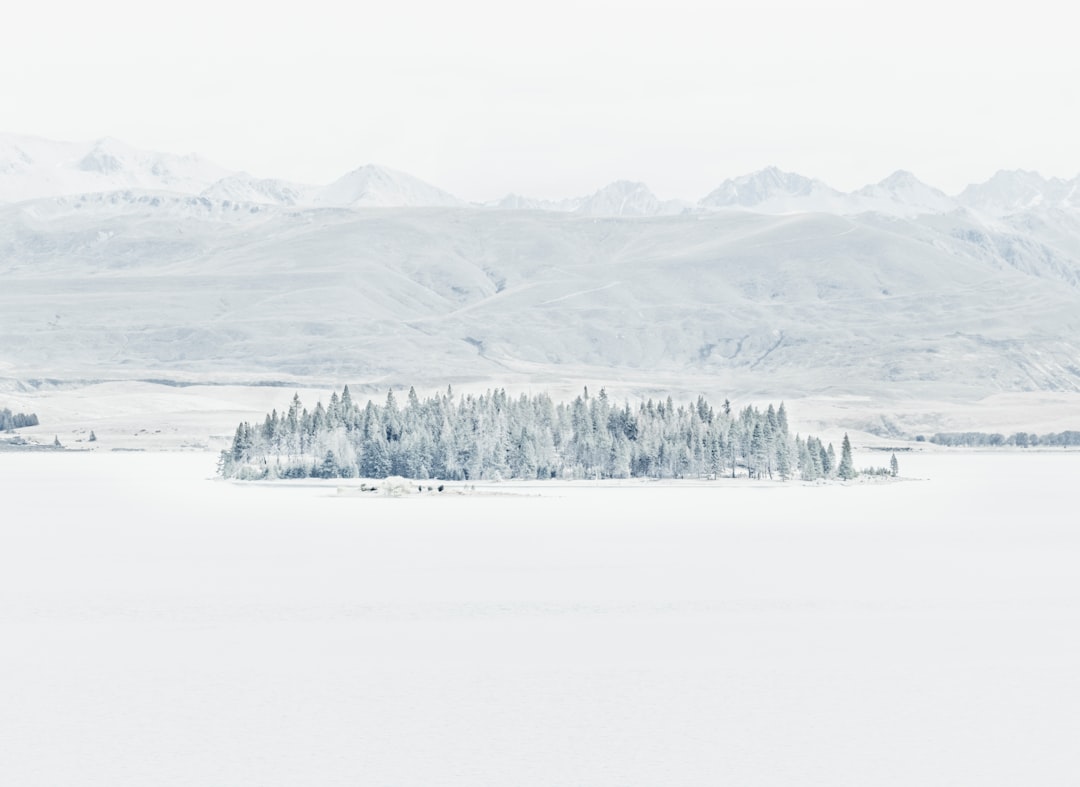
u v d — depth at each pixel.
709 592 105.00
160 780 55.03
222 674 74.38
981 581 111.62
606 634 86.56
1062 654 80.12
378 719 64.62
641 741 61.03
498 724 63.91
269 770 56.44
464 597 102.06
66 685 71.50
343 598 101.38
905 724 63.88
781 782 55.09
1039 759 58.09
